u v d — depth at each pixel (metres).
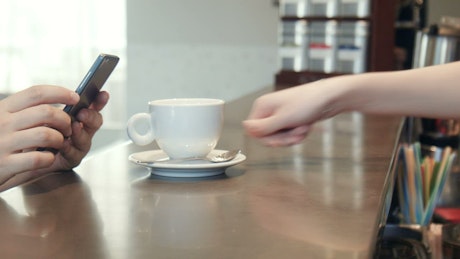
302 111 0.78
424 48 1.93
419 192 1.21
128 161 0.93
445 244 0.92
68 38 3.24
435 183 1.21
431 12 2.93
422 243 0.98
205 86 3.07
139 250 0.50
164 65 3.11
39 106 0.78
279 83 2.61
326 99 0.77
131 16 3.11
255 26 2.96
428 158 1.29
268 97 0.80
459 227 0.95
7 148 0.77
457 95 0.77
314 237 0.54
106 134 3.21
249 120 0.81
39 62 3.29
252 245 0.52
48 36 3.26
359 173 0.83
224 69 3.04
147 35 3.10
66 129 0.81
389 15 2.42
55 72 3.29
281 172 0.83
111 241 0.53
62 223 0.59
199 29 3.03
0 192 0.79
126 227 0.57
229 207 0.65
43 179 0.80
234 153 0.88
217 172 0.82
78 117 0.86
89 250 0.50
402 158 1.22
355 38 2.45
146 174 0.83
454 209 1.44
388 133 1.26
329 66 2.52
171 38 3.08
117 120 3.20
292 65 2.59
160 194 0.71
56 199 0.69
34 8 3.24
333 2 2.46
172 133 0.82
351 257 0.48
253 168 0.87
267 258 0.48
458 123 1.87
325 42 2.51
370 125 1.41
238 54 3.01
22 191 0.73
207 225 0.58
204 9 3.01
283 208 0.64
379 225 0.61
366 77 0.78
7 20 3.27
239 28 2.98
